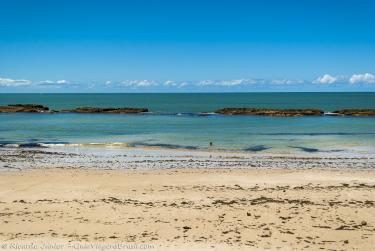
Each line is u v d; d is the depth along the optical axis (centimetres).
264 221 1437
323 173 2350
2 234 1313
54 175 2298
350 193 1839
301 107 10962
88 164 2692
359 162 2748
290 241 1252
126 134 4516
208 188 1973
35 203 1686
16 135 4462
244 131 4772
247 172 2384
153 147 3503
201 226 1388
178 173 2361
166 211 1557
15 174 2331
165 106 12125
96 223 1423
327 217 1477
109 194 1866
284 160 2836
